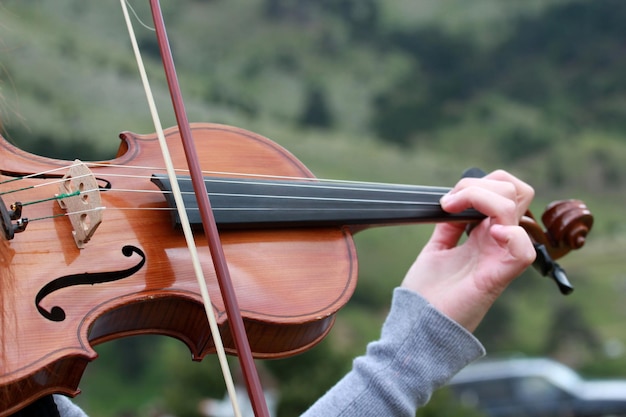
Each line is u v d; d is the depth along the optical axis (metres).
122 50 39.62
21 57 33.59
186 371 11.88
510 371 15.63
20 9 38.75
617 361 28.39
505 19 56.94
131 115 33.50
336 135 50.34
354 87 53.75
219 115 46.44
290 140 45.94
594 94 54.78
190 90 48.31
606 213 45.72
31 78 33.09
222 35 53.09
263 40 53.47
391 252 33.88
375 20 56.78
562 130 52.66
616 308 32.59
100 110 33.03
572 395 15.22
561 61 56.09
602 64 55.84
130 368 28.84
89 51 36.94
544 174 49.94
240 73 51.50
